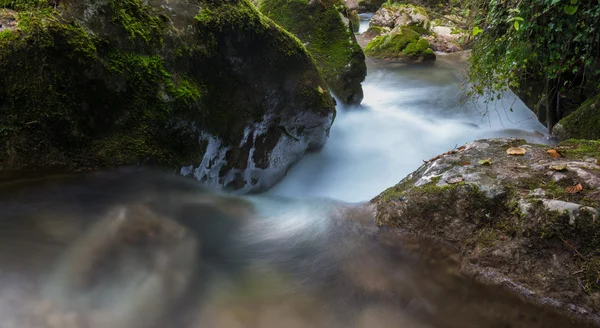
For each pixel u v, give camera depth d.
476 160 3.03
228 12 3.69
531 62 5.31
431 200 2.72
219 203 3.34
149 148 2.98
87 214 2.53
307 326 2.13
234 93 3.82
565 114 5.50
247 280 2.45
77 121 2.69
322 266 2.61
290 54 4.29
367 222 2.98
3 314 1.84
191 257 2.52
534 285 2.21
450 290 2.37
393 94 8.84
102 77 2.75
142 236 2.50
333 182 4.95
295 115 4.40
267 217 3.35
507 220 2.46
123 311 2.01
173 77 3.21
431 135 6.50
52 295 1.97
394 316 2.21
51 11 2.58
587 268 2.09
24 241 2.24
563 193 2.38
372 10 19.59
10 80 2.40
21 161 2.49
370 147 5.85
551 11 4.30
